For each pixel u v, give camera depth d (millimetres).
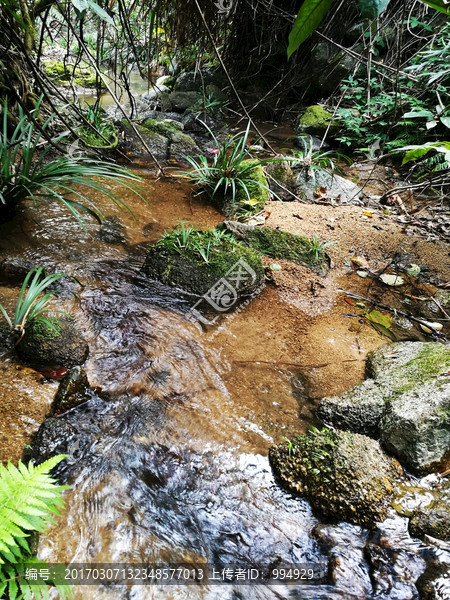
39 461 1994
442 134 5250
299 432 2348
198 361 2674
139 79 8734
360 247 3869
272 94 7098
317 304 3264
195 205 4230
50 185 3477
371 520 1953
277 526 1943
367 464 2082
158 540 1830
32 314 2590
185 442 2217
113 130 5211
